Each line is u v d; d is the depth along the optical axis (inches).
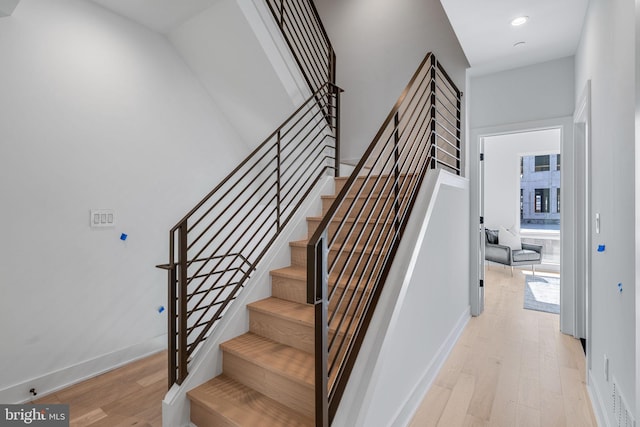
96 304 101.3
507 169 265.7
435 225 93.8
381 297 69.9
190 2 101.1
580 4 93.1
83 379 97.1
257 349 77.5
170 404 71.5
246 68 115.5
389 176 74.3
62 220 94.2
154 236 116.1
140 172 112.1
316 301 50.9
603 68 75.9
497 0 92.4
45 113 90.8
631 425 55.7
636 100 48.6
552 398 85.4
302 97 120.3
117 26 106.3
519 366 102.2
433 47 143.0
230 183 142.8
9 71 84.7
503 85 139.0
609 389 69.4
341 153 165.9
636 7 48.1
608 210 71.3
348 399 56.8
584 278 123.0
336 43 168.1
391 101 152.9
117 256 106.2
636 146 48.4
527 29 107.3
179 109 124.0
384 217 94.3
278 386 69.9
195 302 129.3
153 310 115.7
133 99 110.3
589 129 91.2
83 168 98.4
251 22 103.0
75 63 96.8
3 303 84.0
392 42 153.0
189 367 77.2
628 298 57.1
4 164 84.0
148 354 114.0
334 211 53.4
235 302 88.0
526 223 271.1
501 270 249.4
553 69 129.0
